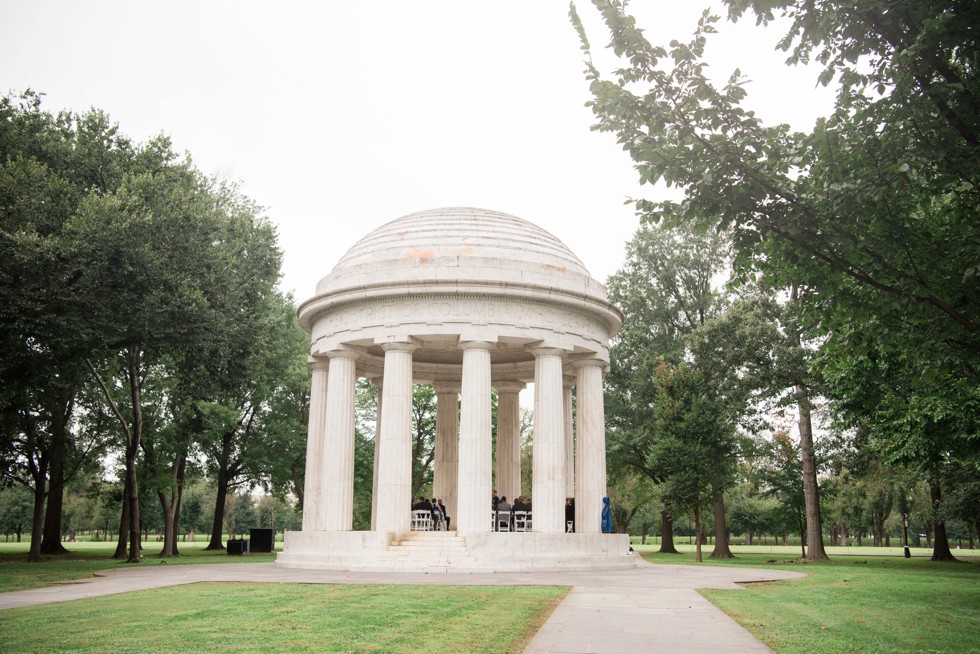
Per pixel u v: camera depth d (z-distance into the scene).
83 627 17.72
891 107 16.25
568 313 42.94
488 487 39.12
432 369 53.59
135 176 48.28
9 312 36.25
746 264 18.83
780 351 58.38
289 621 18.55
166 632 17.00
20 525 136.75
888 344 18.50
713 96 16.58
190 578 32.38
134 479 50.62
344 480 42.00
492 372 53.53
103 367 54.97
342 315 42.91
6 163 43.31
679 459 52.53
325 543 39.84
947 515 56.88
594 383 45.56
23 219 40.75
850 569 46.88
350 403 43.06
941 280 16.28
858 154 16.23
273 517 162.62
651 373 72.06
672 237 75.94
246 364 48.62
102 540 175.38
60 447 57.19
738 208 16.23
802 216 16.12
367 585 27.78
